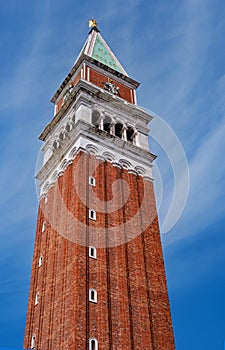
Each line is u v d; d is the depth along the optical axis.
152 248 52.56
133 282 47.38
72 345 38.53
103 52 80.75
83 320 40.41
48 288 48.72
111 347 40.38
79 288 42.53
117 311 43.50
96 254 47.09
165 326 45.59
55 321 43.78
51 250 52.50
